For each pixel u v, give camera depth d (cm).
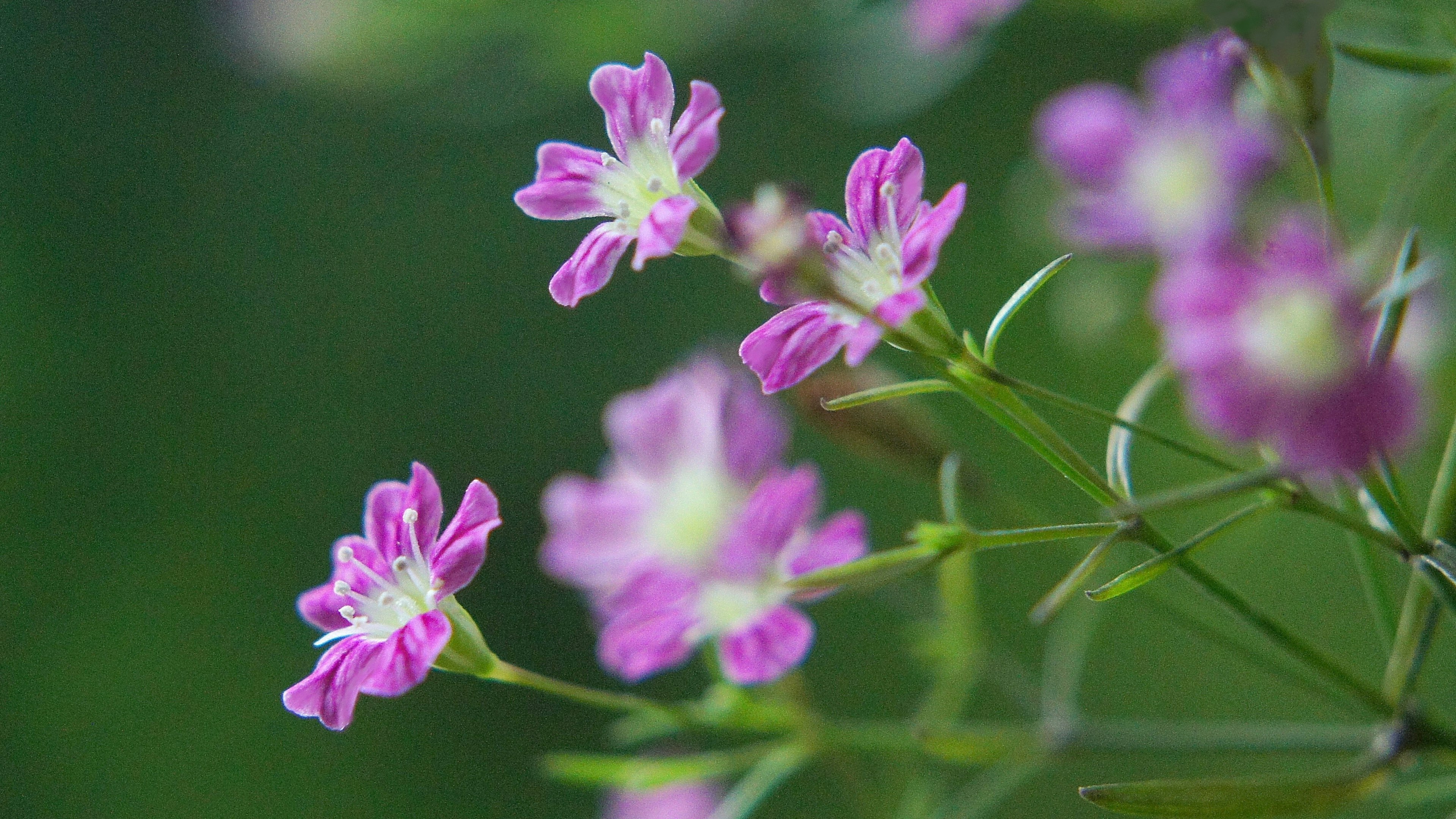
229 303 49
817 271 19
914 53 24
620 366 44
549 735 42
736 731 23
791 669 21
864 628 37
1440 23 21
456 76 28
